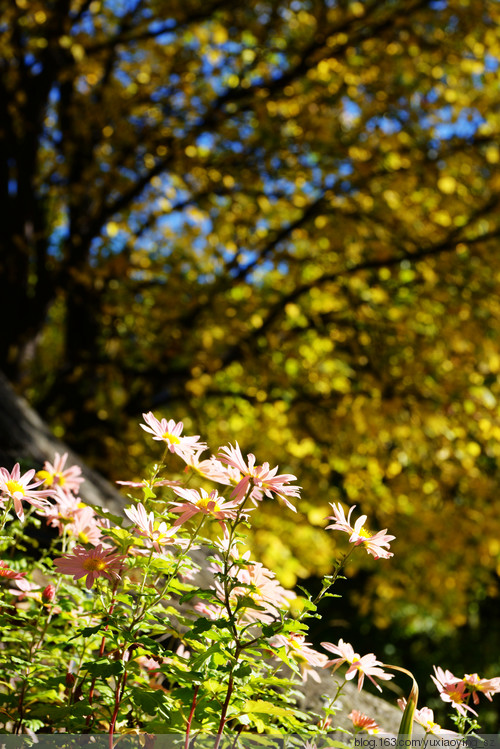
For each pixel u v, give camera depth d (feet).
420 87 25.46
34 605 5.98
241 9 25.44
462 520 24.68
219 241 26.81
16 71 26.23
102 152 26.63
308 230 25.18
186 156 24.84
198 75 26.63
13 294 25.20
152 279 27.63
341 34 24.99
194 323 25.53
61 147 26.58
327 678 8.04
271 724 5.38
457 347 23.22
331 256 26.11
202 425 26.43
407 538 25.38
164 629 5.07
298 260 25.54
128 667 4.74
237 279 26.07
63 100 25.85
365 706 7.80
